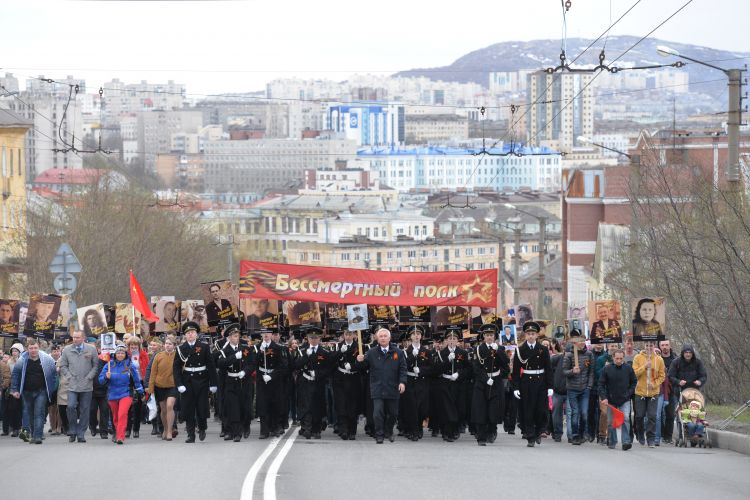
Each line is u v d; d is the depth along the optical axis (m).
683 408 25.78
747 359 35.06
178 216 83.56
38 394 26.45
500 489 17.86
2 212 74.81
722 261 34.66
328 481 18.59
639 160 50.22
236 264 112.44
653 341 27.08
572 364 26.23
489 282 28.73
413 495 17.20
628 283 46.12
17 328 31.02
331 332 30.86
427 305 28.59
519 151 62.19
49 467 20.62
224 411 26.50
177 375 25.56
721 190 36.16
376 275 28.53
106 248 64.38
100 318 31.22
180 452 23.08
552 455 22.98
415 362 26.64
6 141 76.12
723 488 18.27
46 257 62.00
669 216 41.09
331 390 29.95
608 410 25.09
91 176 83.75
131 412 27.83
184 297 75.56
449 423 26.52
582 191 107.12
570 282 107.31
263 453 22.80
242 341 26.50
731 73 34.78
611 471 20.22
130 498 16.89
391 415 25.73
